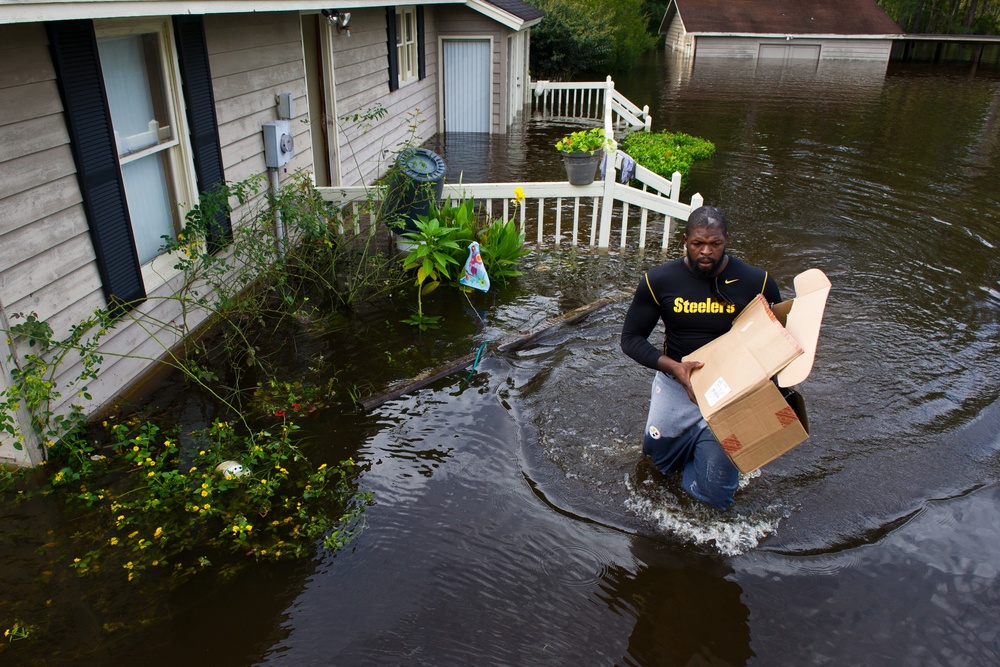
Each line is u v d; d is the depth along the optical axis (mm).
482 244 7359
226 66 6438
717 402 3303
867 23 34812
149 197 5652
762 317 3373
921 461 4543
